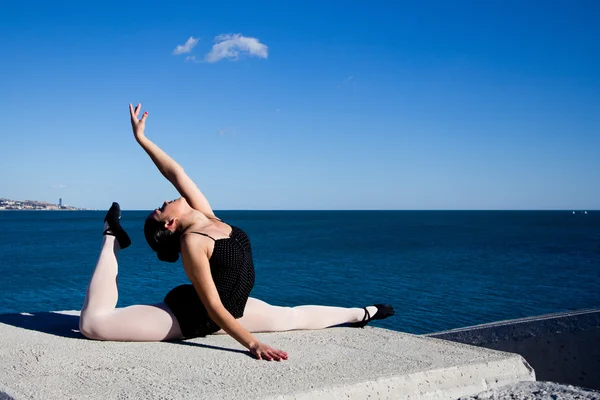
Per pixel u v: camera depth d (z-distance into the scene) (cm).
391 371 284
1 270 2692
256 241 5172
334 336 377
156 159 399
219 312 323
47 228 8700
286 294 1897
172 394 242
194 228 348
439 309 1625
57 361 298
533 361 411
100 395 241
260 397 238
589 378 388
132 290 1945
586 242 5078
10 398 240
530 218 17938
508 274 2520
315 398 247
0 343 339
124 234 376
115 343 343
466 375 297
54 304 1716
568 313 433
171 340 354
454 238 5766
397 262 3098
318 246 4466
